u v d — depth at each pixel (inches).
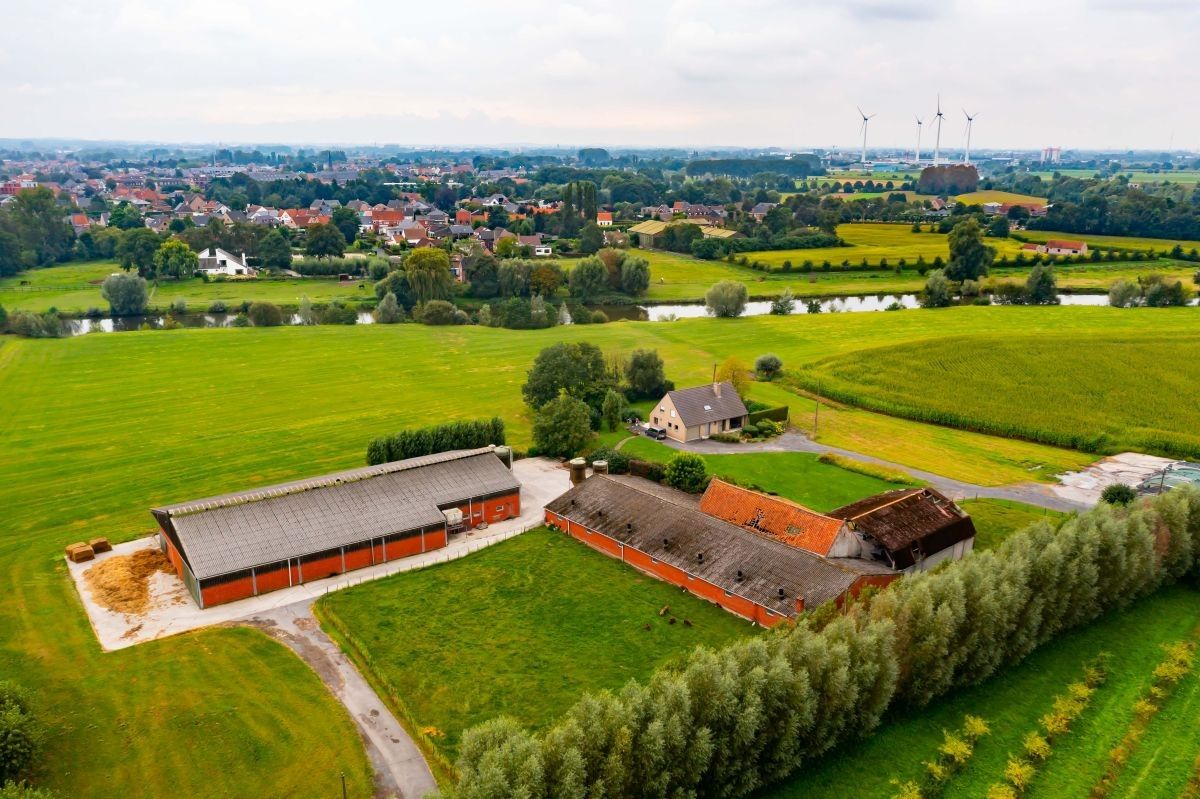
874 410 4579.2
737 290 7244.1
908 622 1895.9
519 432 4047.7
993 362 5147.6
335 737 1823.3
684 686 1584.6
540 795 1409.9
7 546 2758.4
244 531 2554.1
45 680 2012.8
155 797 1641.2
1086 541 2265.0
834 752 1785.2
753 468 3592.5
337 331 6422.2
